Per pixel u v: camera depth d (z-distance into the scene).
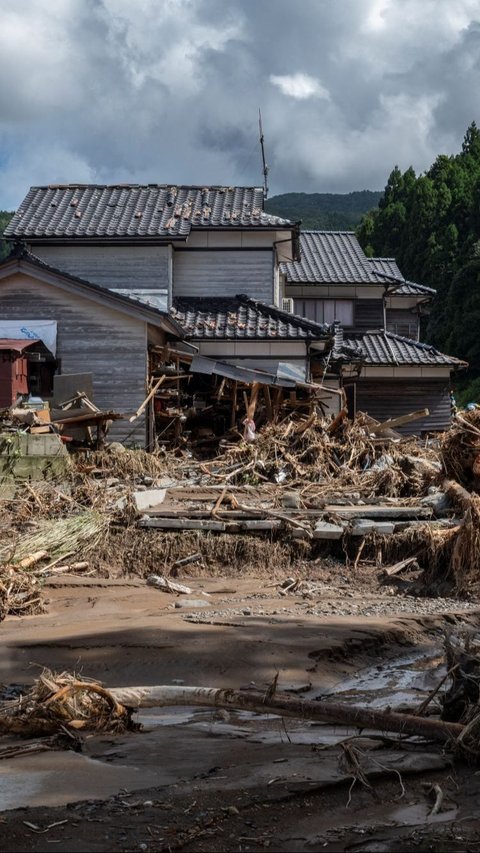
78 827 4.68
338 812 5.02
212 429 26.41
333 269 38.56
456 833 4.77
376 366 35.44
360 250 40.72
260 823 4.81
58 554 14.05
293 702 6.34
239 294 28.83
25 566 13.20
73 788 5.29
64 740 6.40
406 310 41.91
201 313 27.61
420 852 4.51
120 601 12.12
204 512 15.74
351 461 20.59
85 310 24.48
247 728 6.91
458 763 5.96
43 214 29.36
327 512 15.80
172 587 12.98
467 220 66.00
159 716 7.38
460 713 6.71
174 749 6.20
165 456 23.03
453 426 18.03
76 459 19.83
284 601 12.39
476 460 17.12
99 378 24.48
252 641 9.48
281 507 16.56
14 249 24.52
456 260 62.50
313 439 20.95
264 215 29.38
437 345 60.53
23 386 22.69
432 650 10.09
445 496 16.59
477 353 57.25
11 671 8.59
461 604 12.58
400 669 9.22
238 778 5.50
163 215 29.09
